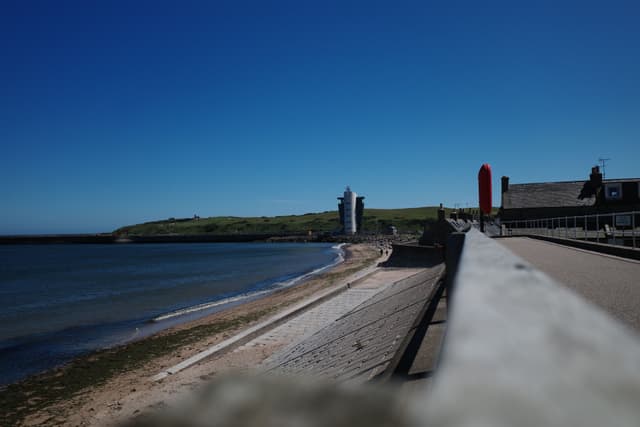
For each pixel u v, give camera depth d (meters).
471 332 0.59
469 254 1.69
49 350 20.44
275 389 0.48
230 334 20.44
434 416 0.35
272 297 31.75
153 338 21.53
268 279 47.81
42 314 30.72
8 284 50.28
